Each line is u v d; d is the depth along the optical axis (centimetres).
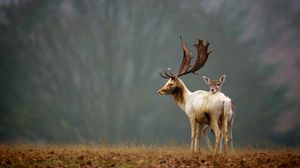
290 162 3525
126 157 3731
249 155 3762
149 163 3512
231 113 4100
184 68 4228
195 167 3366
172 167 3378
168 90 4134
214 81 4175
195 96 4000
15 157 3803
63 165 3569
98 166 3500
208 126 4225
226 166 3388
